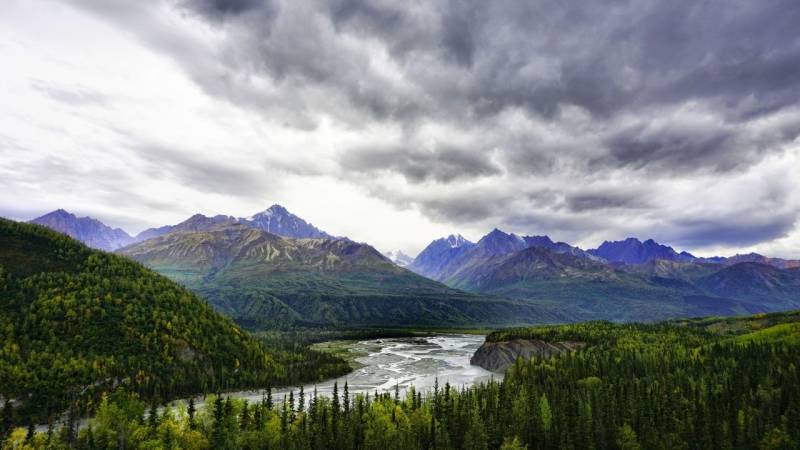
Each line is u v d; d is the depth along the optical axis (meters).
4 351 172.00
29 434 133.25
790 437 140.00
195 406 183.50
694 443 141.88
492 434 148.75
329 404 191.38
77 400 167.75
